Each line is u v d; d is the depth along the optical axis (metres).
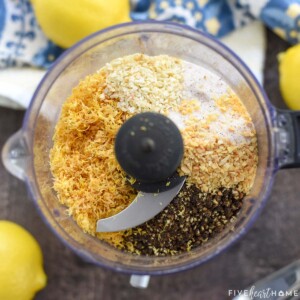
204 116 0.30
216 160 0.29
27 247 0.34
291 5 0.35
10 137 0.36
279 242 0.36
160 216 0.29
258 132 0.31
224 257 0.37
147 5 0.37
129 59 0.31
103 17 0.33
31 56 0.37
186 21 0.36
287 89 0.35
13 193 0.37
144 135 0.26
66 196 0.30
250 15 0.36
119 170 0.29
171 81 0.30
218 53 0.31
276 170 0.30
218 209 0.30
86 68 0.32
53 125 0.31
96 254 0.31
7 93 0.36
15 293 0.34
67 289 0.37
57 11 0.33
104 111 0.29
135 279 0.34
